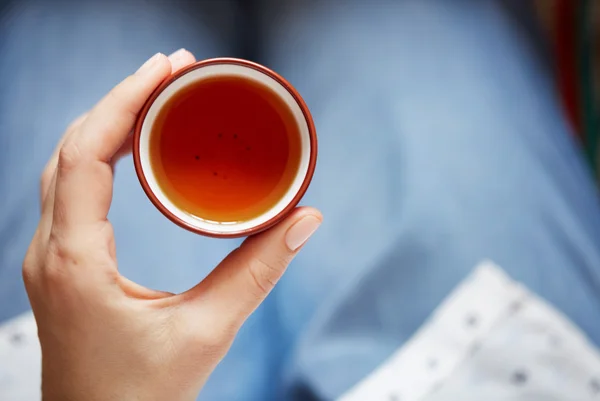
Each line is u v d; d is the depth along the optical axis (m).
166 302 0.32
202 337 0.32
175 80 0.30
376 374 0.43
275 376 0.45
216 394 0.43
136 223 0.45
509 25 0.52
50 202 0.34
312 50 0.49
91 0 0.50
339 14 0.49
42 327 0.32
